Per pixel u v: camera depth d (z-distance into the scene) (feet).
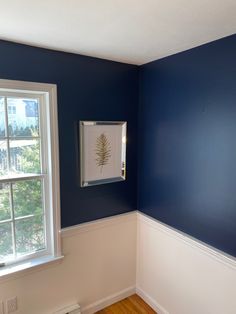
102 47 6.21
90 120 7.23
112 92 7.57
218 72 5.68
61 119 6.73
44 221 6.99
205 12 4.33
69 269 7.33
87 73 7.02
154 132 7.67
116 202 8.13
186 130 6.59
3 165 6.19
